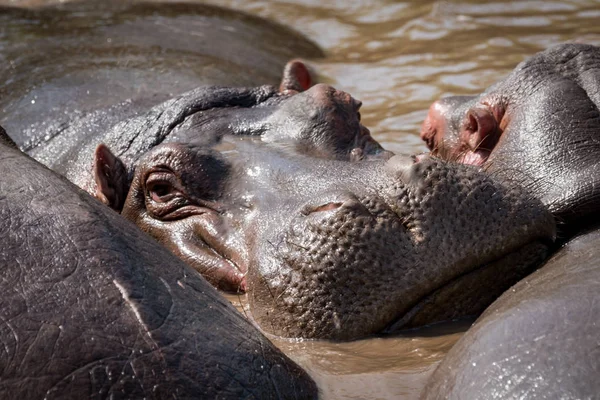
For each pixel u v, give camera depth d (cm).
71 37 1966
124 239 809
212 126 1223
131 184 1198
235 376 761
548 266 904
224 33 2145
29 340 721
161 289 786
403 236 910
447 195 914
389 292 909
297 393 805
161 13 2245
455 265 907
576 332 702
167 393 726
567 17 2280
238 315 837
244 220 1057
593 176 1032
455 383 718
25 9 2214
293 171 1066
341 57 2198
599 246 901
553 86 1133
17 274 750
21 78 1714
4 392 705
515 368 691
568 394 658
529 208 941
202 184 1112
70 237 778
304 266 936
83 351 721
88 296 747
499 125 1175
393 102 1848
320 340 930
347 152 1174
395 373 845
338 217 925
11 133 1517
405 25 2366
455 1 2472
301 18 2503
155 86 1653
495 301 866
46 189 819
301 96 1232
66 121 1493
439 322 940
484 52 2102
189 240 1097
